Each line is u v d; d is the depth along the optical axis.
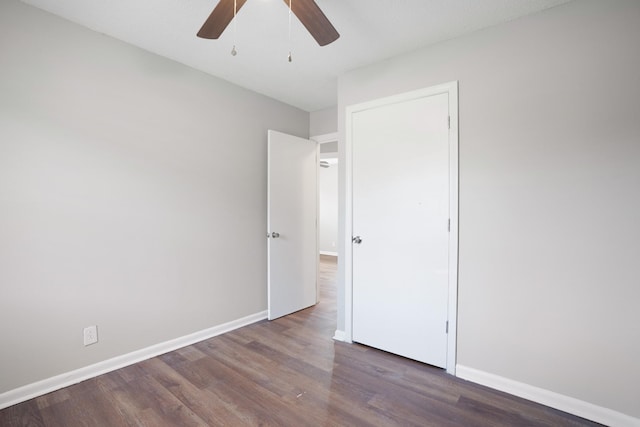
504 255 1.99
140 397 1.88
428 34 2.13
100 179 2.13
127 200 2.26
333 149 5.50
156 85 2.42
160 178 2.45
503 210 1.99
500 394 1.95
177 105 2.55
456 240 2.15
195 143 2.67
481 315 2.07
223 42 2.25
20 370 1.83
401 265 2.42
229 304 2.96
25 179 1.83
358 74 2.64
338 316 2.78
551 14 1.84
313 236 3.76
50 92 1.92
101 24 2.03
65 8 1.87
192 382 2.05
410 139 2.36
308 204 3.67
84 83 2.05
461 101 2.14
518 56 1.94
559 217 1.82
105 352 2.17
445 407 1.81
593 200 1.73
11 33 1.78
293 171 3.45
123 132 2.23
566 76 1.80
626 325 1.65
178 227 2.57
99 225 2.13
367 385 2.03
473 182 2.10
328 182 8.21
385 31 2.10
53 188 1.93
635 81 1.62
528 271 1.91
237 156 3.02
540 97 1.87
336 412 1.76
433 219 2.27
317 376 2.14
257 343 2.67
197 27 2.07
